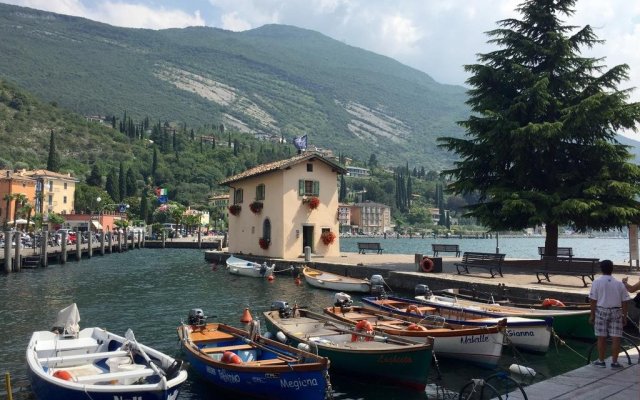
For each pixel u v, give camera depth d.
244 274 33.88
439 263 25.72
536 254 77.38
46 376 9.20
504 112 27.42
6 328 17.91
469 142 29.45
